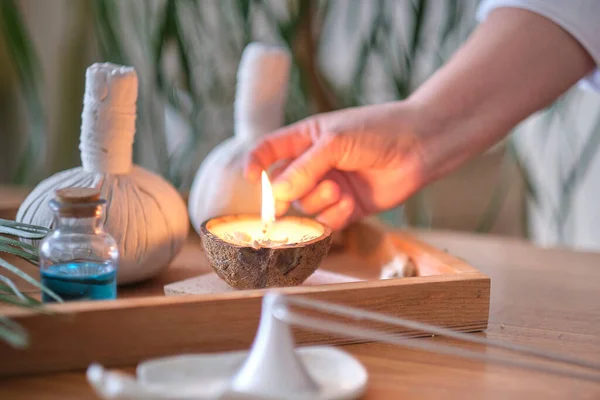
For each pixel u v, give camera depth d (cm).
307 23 112
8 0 122
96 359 48
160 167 130
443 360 52
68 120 125
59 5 149
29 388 45
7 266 49
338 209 75
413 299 55
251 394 39
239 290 57
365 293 54
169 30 116
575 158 131
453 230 141
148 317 48
